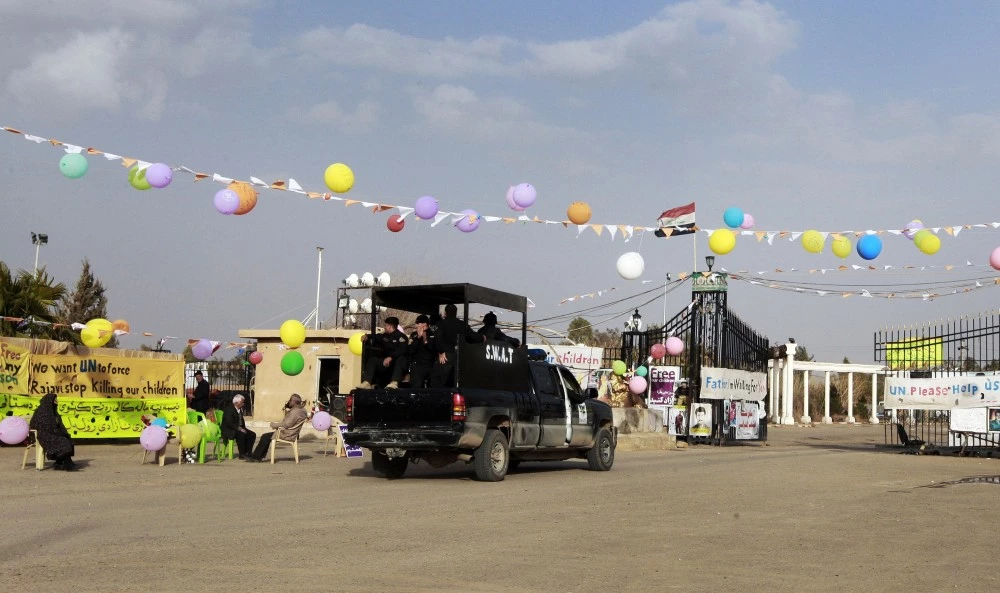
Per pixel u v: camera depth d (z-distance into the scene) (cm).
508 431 1586
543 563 794
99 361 2291
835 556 848
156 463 1834
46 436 1622
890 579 750
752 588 707
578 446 1761
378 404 1538
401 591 679
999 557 859
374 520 1045
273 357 3077
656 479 1619
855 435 4228
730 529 1007
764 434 3192
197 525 990
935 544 927
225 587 682
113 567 751
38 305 2488
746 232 1705
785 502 1277
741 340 3112
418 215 1545
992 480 1755
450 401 1486
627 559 818
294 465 1858
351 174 1480
